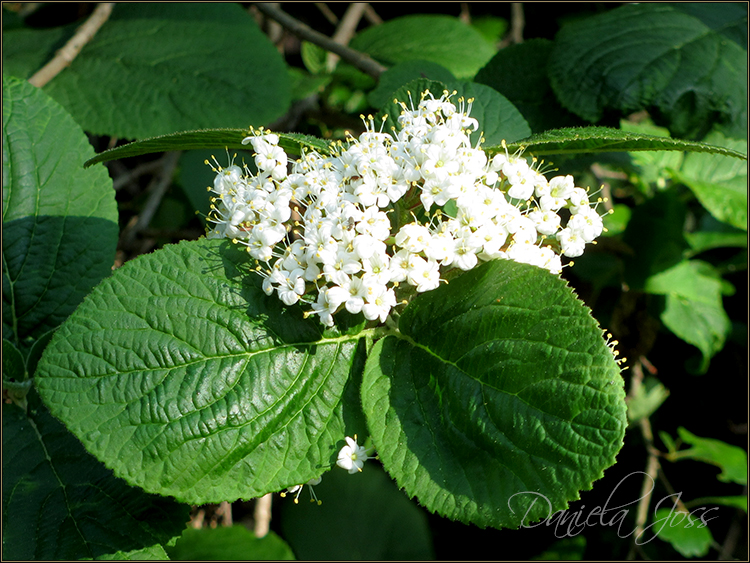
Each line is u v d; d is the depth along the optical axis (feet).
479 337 0.52
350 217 0.52
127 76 1.02
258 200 0.54
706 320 1.09
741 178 1.02
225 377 0.52
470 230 0.53
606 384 0.46
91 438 0.49
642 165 1.02
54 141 0.71
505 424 0.49
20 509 0.60
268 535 0.81
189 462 0.50
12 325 0.68
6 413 0.65
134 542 0.58
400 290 0.57
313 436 0.53
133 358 0.51
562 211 0.72
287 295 0.52
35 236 0.69
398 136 0.57
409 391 0.54
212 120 0.99
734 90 0.86
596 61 0.88
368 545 0.97
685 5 0.94
